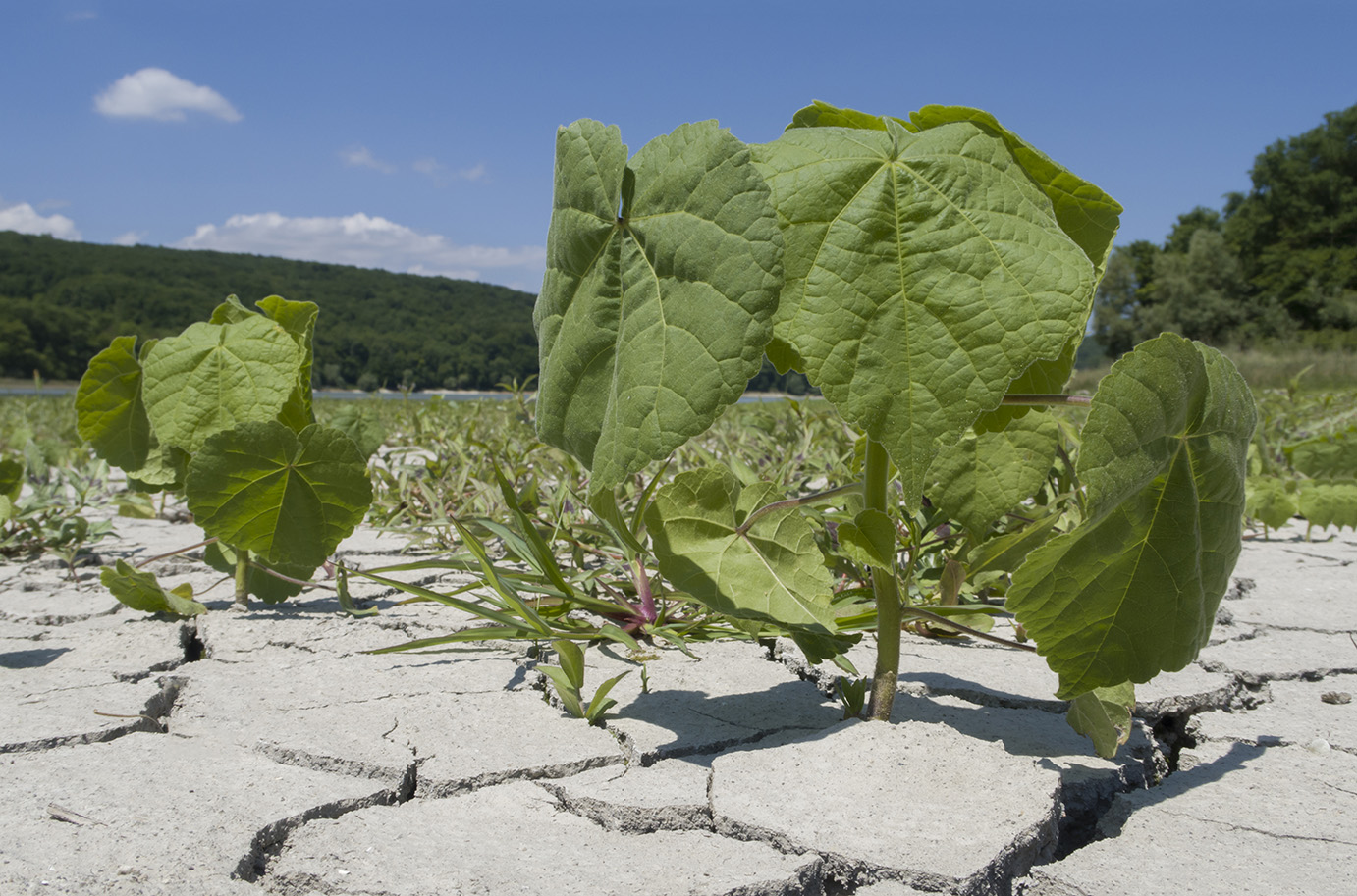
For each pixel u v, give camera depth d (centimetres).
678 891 106
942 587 215
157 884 109
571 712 167
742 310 110
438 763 145
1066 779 144
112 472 563
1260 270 5197
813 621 155
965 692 185
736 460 265
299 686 186
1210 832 128
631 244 124
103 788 136
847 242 116
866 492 141
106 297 7231
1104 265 140
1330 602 276
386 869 112
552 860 115
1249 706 190
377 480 414
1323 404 711
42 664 201
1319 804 138
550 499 297
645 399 115
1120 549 124
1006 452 185
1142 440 116
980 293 112
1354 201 4969
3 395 1552
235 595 262
